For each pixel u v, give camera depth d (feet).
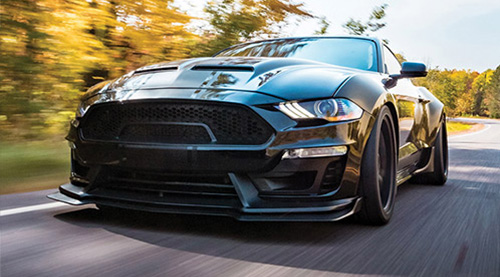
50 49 16.34
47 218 8.73
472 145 39.11
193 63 9.12
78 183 8.97
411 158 12.39
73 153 9.00
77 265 6.23
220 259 6.59
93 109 8.40
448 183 15.80
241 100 7.58
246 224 8.49
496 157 27.09
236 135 7.64
